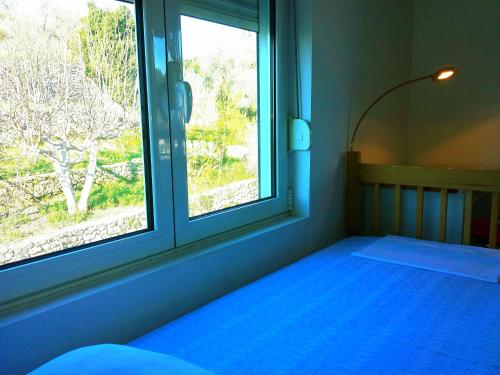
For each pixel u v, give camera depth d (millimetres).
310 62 1570
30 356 850
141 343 964
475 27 2209
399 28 2242
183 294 1177
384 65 2125
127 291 1023
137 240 1110
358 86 1909
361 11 1871
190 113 1188
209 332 1009
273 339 976
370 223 1919
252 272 1423
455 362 881
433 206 1747
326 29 1637
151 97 1101
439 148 2395
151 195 1148
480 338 973
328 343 958
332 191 1802
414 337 980
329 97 1705
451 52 2293
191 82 1254
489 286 1254
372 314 1092
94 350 676
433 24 2326
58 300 915
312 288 1254
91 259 1006
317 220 1727
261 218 1561
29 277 891
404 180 1735
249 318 1075
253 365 878
